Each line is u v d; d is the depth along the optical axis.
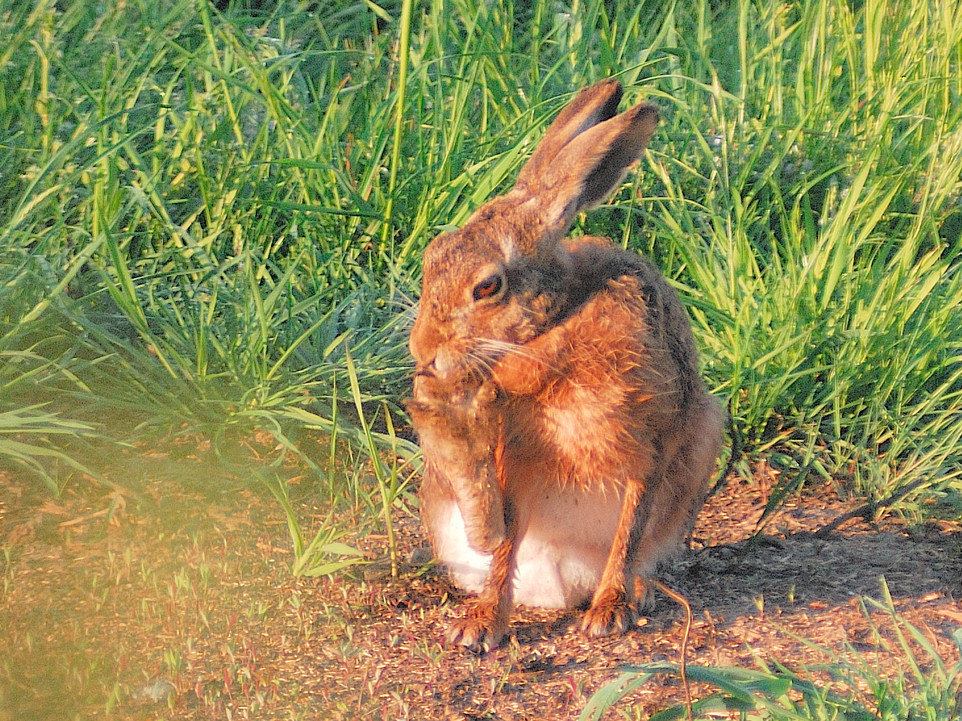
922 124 12.43
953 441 9.45
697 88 12.65
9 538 7.98
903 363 10.00
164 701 6.67
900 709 6.18
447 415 7.12
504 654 7.37
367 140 11.60
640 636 7.59
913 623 7.63
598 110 8.30
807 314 10.16
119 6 11.41
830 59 12.96
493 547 7.36
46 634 7.14
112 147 9.57
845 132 12.43
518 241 7.39
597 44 13.43
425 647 7.33
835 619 7.71
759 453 9.84
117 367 9.34
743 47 12.37
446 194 10.81
